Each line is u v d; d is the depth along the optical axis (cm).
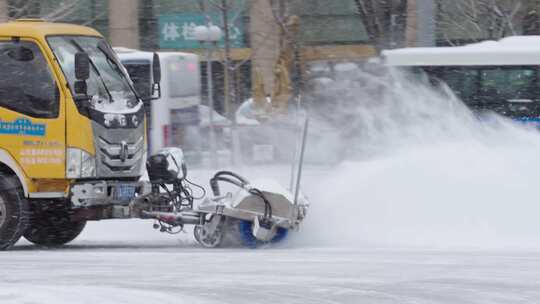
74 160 2566
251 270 2191
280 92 5588
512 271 2152
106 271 2206
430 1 5309
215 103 6444
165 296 1853
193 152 5050
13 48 2612
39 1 5434
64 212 2791
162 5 6750
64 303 1762
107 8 6656
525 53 4628
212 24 6059
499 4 5659
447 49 4731
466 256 2412
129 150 2681
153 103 4741
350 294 1880
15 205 2612
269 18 6191
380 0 5603
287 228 2623
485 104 4656
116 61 2786
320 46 6075
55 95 2580
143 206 2692
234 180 2758
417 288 1944
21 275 2156
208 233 2659
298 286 1969
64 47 2641
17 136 2602
